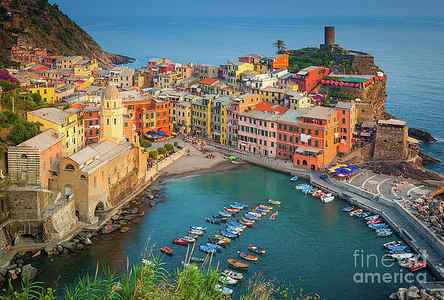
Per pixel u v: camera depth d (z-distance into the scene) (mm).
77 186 193375
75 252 172375
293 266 165250
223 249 175750
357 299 146375
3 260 164625
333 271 162375
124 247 176375
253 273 159750
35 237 179375
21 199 178875
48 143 197125
